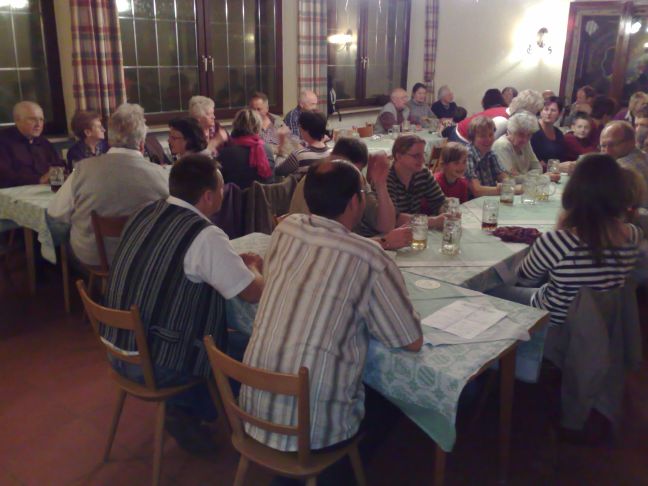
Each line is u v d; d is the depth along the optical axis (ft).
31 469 6.52
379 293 4.63
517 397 7.93
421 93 22.90
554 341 6.33
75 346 9.36
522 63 25.02
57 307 10.77
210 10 17.38
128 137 8.65
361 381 5.00
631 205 6.44
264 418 4.81
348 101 23.38
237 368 4.58
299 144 15.52
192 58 17.33
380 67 24.94
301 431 4.55
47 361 8.88
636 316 6.35
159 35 16.31
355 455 5.17
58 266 12.42
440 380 4.58
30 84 14.26
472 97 26.32
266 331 4.73
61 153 14.52
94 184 8.45
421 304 5.72
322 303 4.55
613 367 6.28
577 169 6.01
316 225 4.79
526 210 9.61
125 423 7.36
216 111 18.19
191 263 5.57
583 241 6.03
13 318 10.30
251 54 19.03
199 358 5.84
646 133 13.38
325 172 4.81
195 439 6.68
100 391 8.10
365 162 8.10
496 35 25.22
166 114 16.79
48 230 9.59
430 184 9.31
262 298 4.92
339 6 22.09
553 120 14.05
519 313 5.52
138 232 5.81
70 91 14.56
